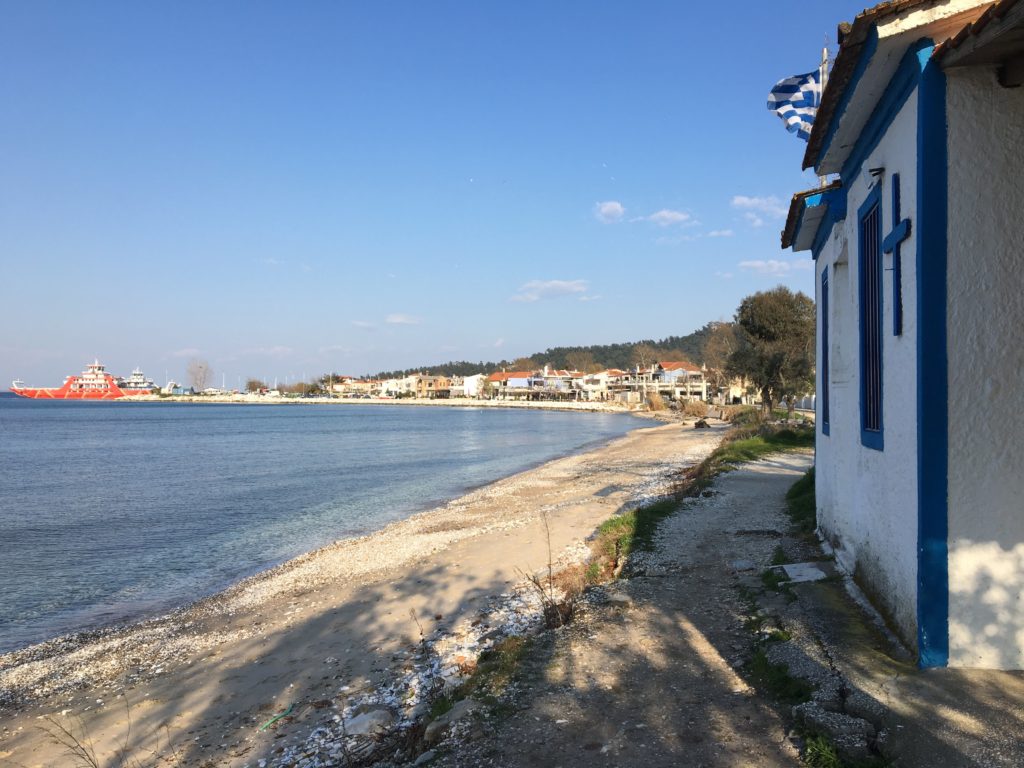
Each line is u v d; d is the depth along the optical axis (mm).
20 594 13977
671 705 4934
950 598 4629
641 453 37688
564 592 9430
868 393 6625
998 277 4477
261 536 19578
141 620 12094
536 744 4527
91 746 6895
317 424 91312
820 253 10305
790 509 12664
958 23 4406
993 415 4508
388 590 11586
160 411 141500
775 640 5738
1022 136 4422
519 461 40469
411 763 4574
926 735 3898
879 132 5797
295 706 7223
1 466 39562
